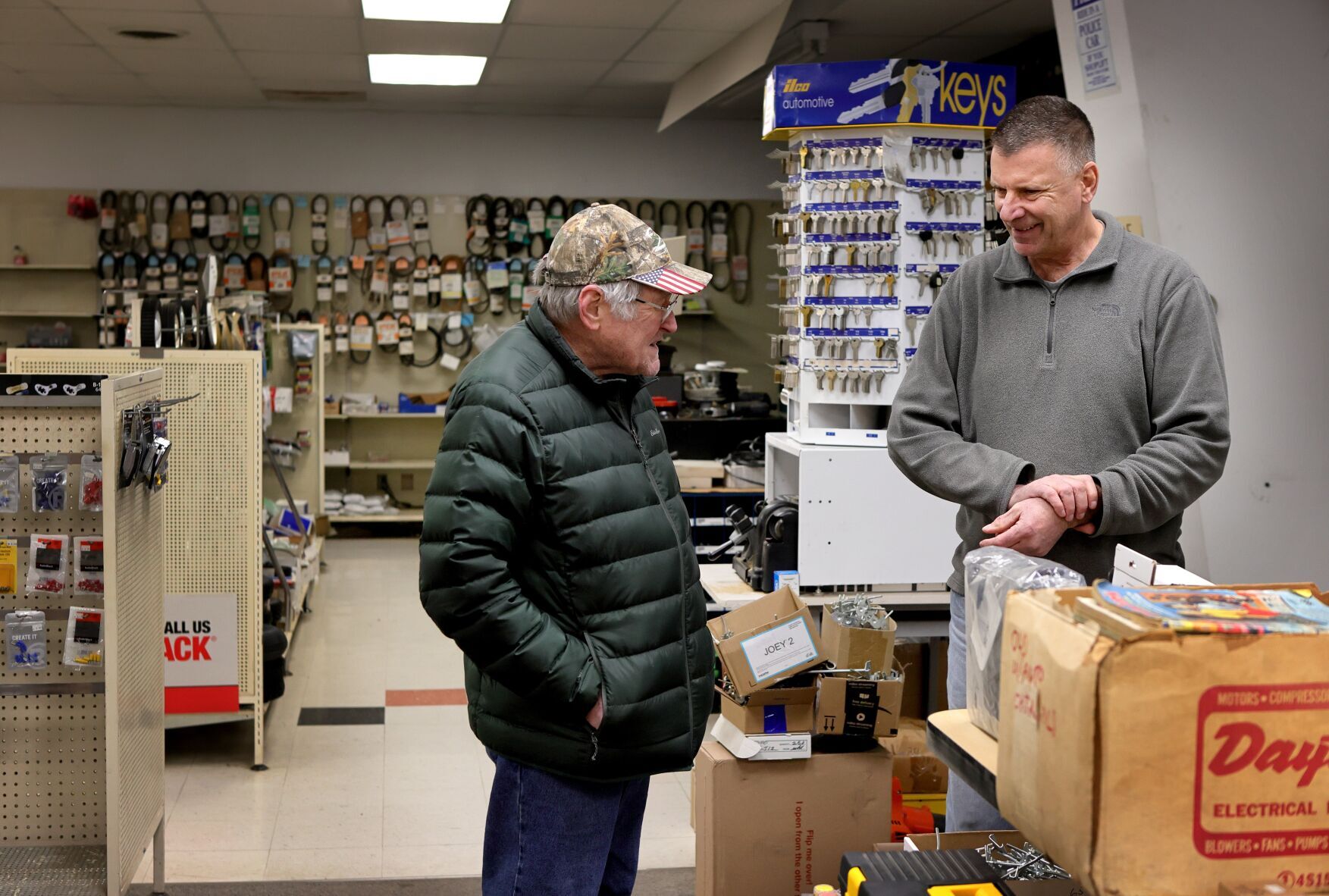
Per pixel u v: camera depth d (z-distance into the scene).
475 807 4.04
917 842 1.87
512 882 2.16
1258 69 3.55
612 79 8.20
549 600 2.09
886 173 3.91
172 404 3.21
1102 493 1.95
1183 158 3.54
